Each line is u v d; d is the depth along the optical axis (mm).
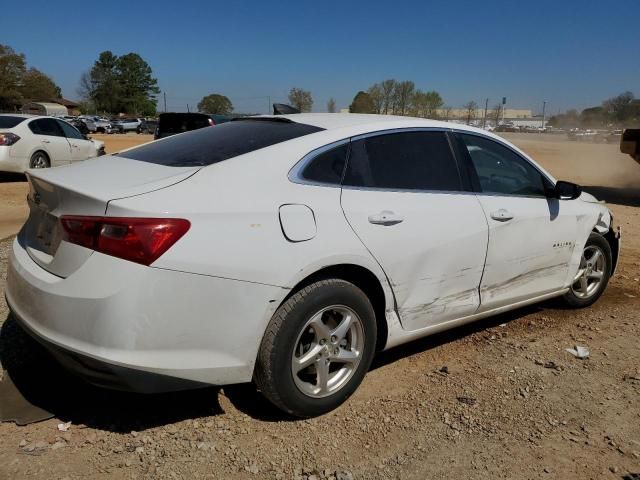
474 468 2814
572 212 4551
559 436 3098
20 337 3963
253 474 2705
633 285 5840
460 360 3984
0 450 2768
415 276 3465
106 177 2955
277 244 2852
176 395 3354
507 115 126875
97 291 2553
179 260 2607
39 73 87188
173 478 2648
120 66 109125
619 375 3824
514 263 4105
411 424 3160
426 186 3607
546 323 4746
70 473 2645
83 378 2709
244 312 2775
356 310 3174
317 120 3613
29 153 12297
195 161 3094
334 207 3107
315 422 3146
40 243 3041
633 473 2805
